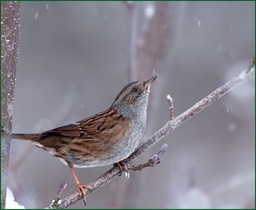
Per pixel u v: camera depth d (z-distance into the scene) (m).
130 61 10.21
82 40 16.39
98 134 8.02
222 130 14.96
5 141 5.11
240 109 12.55
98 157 8.09
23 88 15.86
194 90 15.86
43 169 14.17
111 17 16.53
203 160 14.60
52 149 8.15
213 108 15.32
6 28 5.01
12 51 5.05
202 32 16.22
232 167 14.21
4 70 5.04
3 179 5.11
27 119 15.55
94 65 16.30
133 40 10.27
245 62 14.57
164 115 15.38
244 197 10.28
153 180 13.86
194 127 15.35
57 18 16.38
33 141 8.14
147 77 10.08
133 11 10.33
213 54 16.11
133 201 9.84
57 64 16.22
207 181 13.89
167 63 10.25
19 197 8.99
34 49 16.20
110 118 8.12
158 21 10.18
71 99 12.06
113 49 16.39
